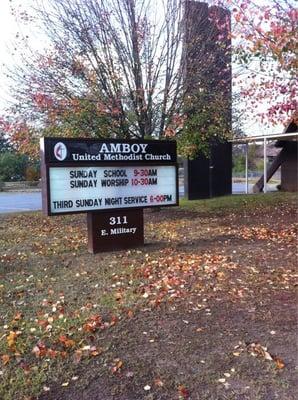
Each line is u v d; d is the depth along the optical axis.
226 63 12.10
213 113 12.32
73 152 7.29
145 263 6.78
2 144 40.72
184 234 9.31
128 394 3.12
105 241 7.75
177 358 3.60
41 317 4.64
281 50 7.22
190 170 17.11
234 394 3.06
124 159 7.77
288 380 3.20
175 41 11.66
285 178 20.84
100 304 4.97
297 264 6.48
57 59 11.38
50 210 7.14
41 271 6.60
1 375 3.42
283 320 4.32
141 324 4.34
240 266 6.43
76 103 11.16
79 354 3.71
